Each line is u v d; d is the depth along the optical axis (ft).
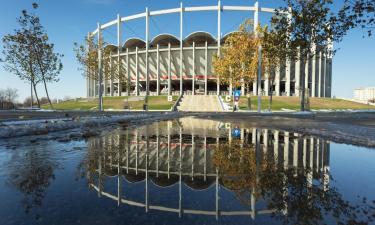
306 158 19.31
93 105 203.31
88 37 157.58
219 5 219.61
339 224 8.16
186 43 269.03
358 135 31.42
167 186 12.23
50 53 123.44
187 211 9.12
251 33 138.00
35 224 7.97
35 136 31.14
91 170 15.34
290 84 252.62
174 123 56.59
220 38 243.40
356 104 209.56
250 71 137.59
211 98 203.92
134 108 178.50
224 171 15.33
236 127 46.14
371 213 9.08
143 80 279.08
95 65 158.10
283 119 70.33
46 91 132.16
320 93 263.08
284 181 13.20
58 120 45.47
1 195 10.74
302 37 72.59
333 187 12.23
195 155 20.39
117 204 9.72
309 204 9.97
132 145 25.41
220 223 8.11
